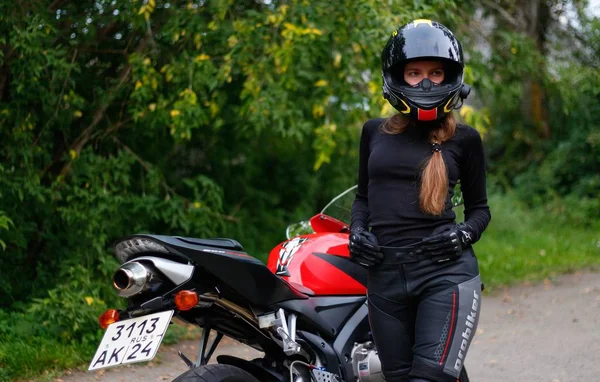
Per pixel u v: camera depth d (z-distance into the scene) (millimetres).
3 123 6266
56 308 5895
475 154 3201
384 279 3141
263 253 8625
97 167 6824
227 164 8969
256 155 9180
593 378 5148
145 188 7574
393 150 3162
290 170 9734
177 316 3303
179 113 6594
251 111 7012
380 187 3178
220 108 7336
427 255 3053
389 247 3117
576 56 12758
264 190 9633
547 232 12742
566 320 7000
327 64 7602
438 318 3029
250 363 3539
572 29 13000
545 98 15594
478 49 9734
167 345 6059
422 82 3113
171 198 7773
